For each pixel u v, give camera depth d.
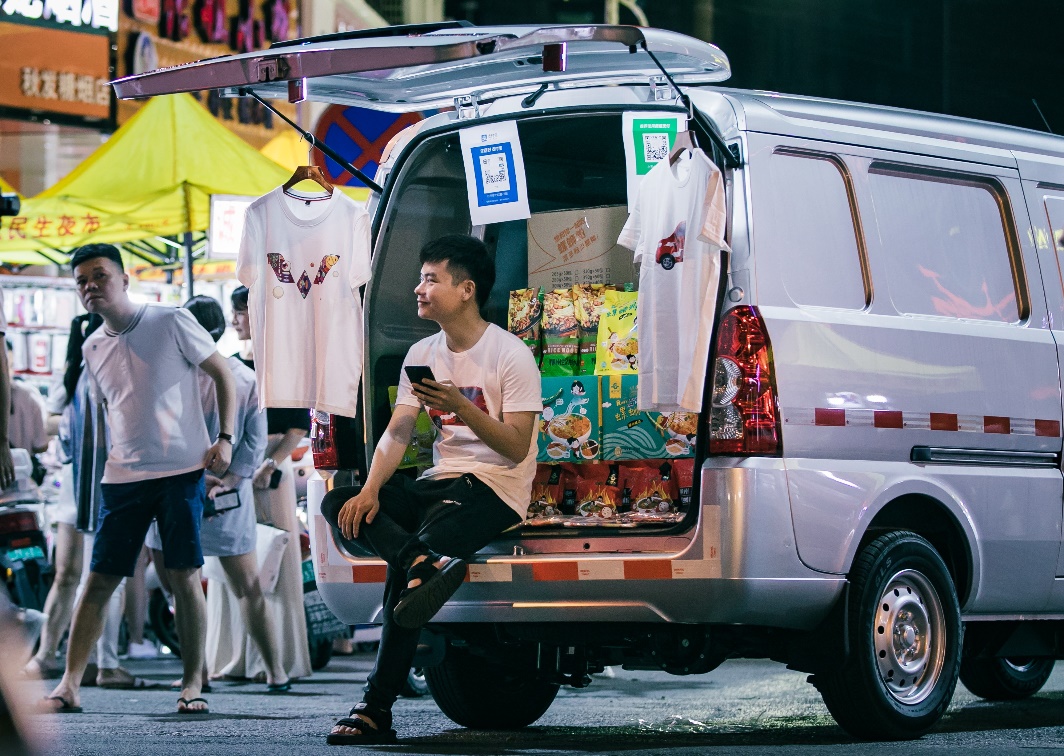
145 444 7.85
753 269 6.03
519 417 6.26
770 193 6.18
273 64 6.49
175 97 13.97
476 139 6.97
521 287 7.53
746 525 5.80
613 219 7.26
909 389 6.47
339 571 6.81
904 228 6.74
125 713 7.98
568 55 6.38
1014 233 7.27
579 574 6.02
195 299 9.46
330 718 7.67
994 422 6.86
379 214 7.04
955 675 6.58
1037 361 7.15
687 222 6.02
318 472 7.03
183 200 13.76
